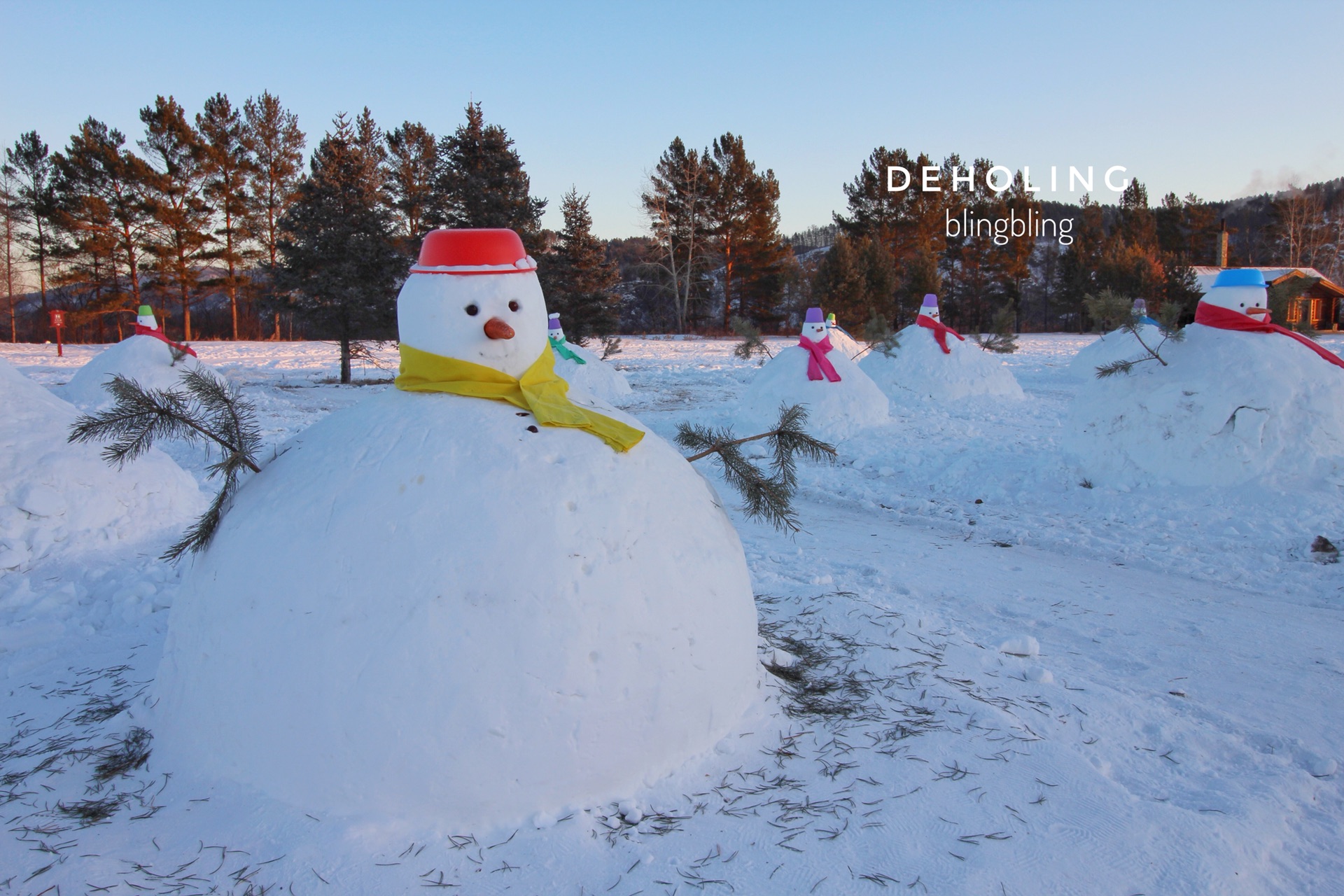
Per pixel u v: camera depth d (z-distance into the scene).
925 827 3.01
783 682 4.09
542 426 3.34
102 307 41.22
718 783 3.20
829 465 11.17
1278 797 3.38
